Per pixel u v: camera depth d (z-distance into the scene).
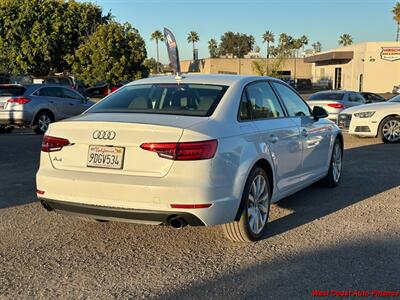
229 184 4.53
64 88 16.92
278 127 5.61
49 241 5.11
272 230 5.48
